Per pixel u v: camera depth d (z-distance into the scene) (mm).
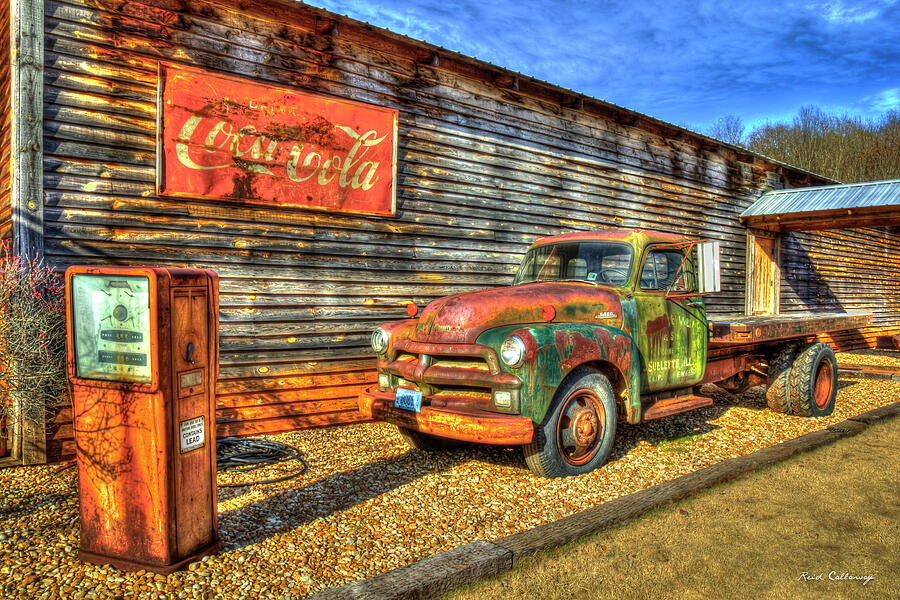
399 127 6754
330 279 6293
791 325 6555
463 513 3855
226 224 5641
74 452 4875
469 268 7402
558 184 8383
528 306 4648
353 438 5824
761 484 4480
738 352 6859
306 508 3877
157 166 5188
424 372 4539
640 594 2918
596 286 5297
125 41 5109
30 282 4414
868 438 5836
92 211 4984
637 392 4941
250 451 5070
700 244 5227
